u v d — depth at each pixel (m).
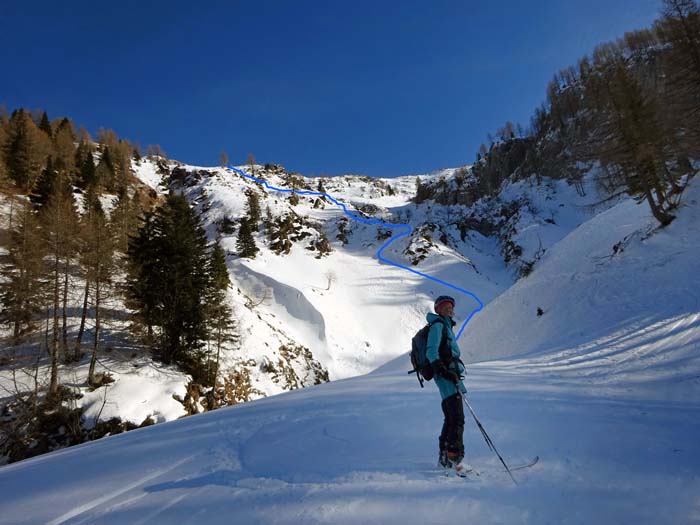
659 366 7.32
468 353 23.22
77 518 3.36
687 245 17.09
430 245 75.12
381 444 4.31
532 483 3.00
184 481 3.93
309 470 3.72
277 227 74.31
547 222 79.94
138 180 97.88
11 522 3.48
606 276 18.81
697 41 18.23
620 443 3.72
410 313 55.22
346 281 64.06
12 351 23.75
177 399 23.30
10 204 44.31
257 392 29.20
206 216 82.69
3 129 69.44
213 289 30.92
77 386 21.56
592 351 10.15
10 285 23.86
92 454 5.96
